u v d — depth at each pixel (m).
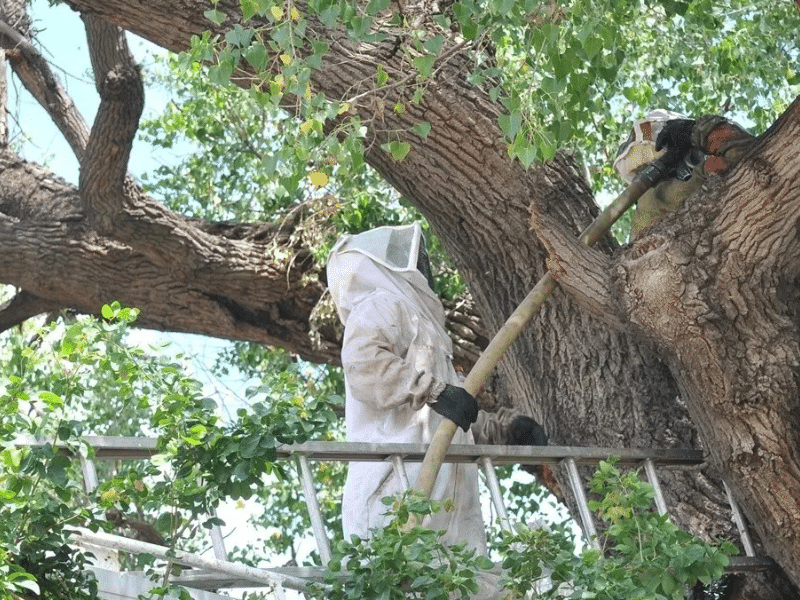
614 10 7.37
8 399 5.13
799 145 6.39
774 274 6.67
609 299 6.79
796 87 11.69
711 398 6.75
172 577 5.57
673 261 6.66
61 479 5.13
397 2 8.21
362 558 5.22
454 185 8.14
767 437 6.68
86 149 9.95
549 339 8.34
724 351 6.66
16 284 10.95
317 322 10.68
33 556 5.05
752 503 6.84
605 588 5.25
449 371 6.47
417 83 7.42
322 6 6.48
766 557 7.09
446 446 6.01
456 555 5.28
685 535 5.62
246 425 5.48
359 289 6.51
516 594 5.39
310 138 6.48
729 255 6.62
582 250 6.87
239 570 5.41
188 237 10.46
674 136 7.30
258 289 10.74
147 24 8.07
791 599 7.18
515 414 7.99
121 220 10.23
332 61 7.90
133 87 9.67
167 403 5.41
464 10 6.61
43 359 5.46
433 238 11.96
